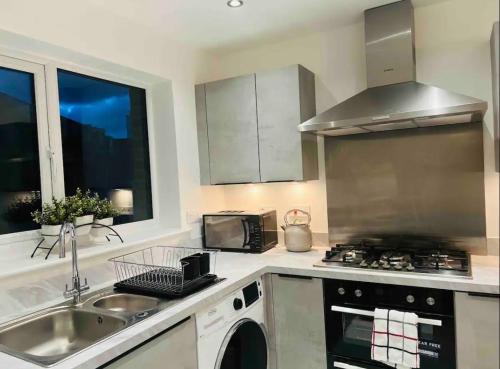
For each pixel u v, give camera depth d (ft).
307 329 7.11
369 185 8.26
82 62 7.00
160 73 8.20
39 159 6.48
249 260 7.80
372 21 7.46
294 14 7.63
